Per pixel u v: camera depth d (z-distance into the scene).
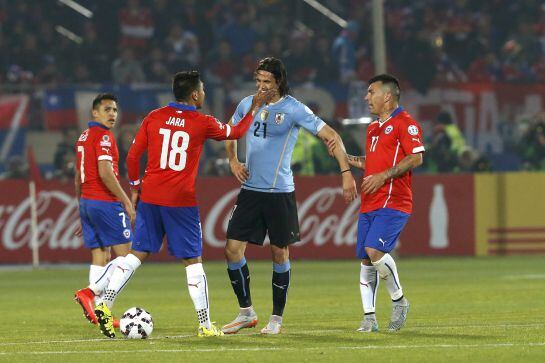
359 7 108.31
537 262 76.25
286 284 35.44
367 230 35.16
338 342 32.25
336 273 68.94
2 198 77.75
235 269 35.66
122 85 86.19
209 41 105.75
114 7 105.31
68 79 100.56
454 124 91.31
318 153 84.06
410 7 111.06
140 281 64.44
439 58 103.06
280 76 34.84
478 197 82.62
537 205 83.19
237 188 80.00
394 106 35.31
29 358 29.42
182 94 34.12
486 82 91.38
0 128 85.44
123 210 40.75
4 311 46.97
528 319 39.59
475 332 34.56
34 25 104.81
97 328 38.91
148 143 34.16
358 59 103.88
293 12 109.62
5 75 99.81
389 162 34.88
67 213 78.50
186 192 33.94
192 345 31.83
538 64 108.19
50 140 85.81
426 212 82.06
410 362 27.83
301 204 80.56
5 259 77.62
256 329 36.91
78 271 73.88
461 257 81.75
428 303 47.53
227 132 34.19
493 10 112.75
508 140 91.25
